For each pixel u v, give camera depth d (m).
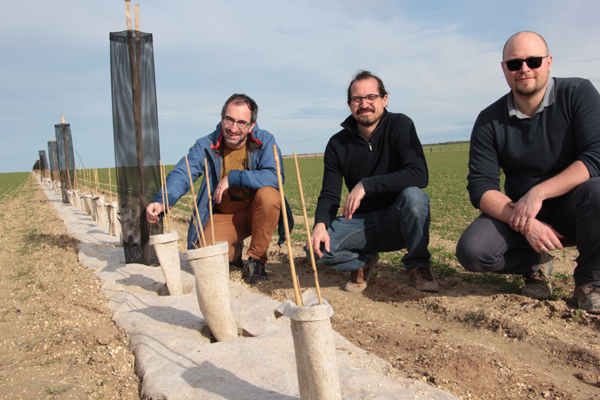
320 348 1.55
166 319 3.13
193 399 1.99
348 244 4.00
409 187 3.72
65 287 4.47
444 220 9.54
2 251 7.23
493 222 3.40
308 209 12.94
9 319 3.77
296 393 1.96
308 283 4.56
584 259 3.08
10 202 19.50
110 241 7.14
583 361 2.52
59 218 11.39
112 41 4.91
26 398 2.30
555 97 3.20
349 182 4.27
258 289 4.28
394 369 2.31
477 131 3.58
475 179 3.56
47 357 2.83
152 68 5.04
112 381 2.41
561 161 3.27
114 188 25.14
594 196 2.89
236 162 4.64
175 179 4.39
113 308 3.62
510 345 2.81
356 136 3.98
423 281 3.89
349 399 1.89
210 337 2.89
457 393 2.14
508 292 3.81
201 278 2.60
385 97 3.85
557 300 3.31
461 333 3.06
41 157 43.59
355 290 4.15
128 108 4.97
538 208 3.04
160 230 5.14
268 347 2.52
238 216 4.72
